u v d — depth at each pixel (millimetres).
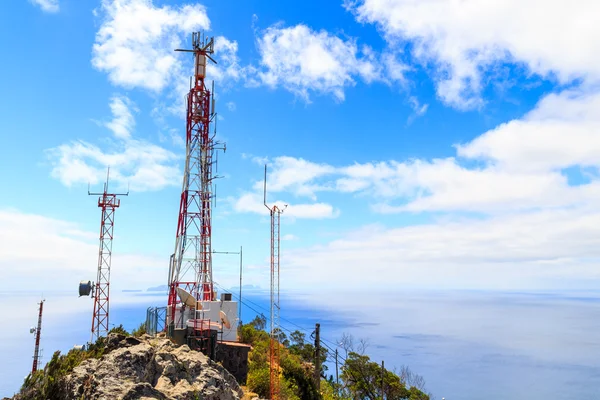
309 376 57031
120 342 30125
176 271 50312
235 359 41812
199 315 44094
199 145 53844
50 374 26812
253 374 42750
